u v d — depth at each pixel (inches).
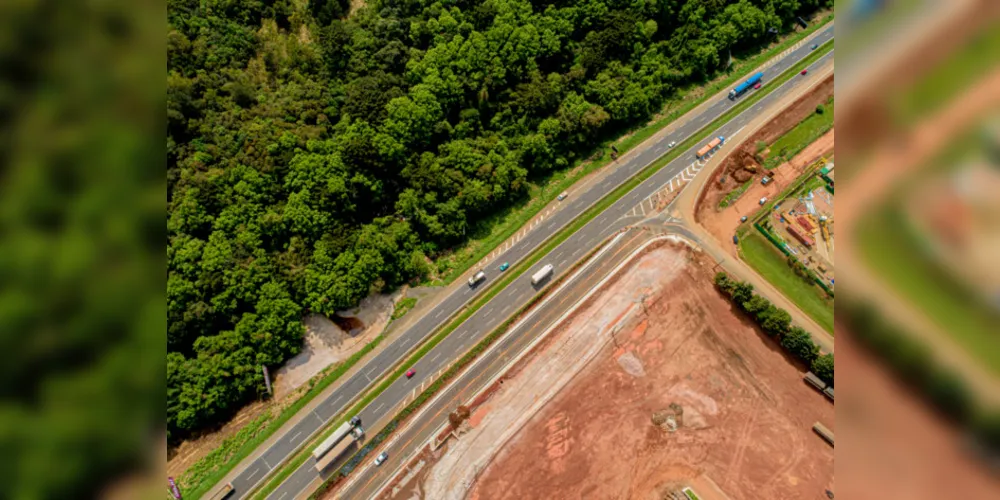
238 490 3592.5
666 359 3878.0
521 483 3511.3
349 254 3927.2
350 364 3978.8
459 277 4313.5
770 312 3885.3
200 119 3946.9
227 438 3713.1
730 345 3919.8
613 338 3978.8
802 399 3700.8
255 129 3971.5
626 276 4237.2
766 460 3506.4
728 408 3686.0
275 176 3954.2
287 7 4562.0
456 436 3683.6
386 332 4104.3
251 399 3841.0
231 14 4392.2
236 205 3823.8
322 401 3868.1
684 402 3713.1
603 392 3779.5
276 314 3757.4
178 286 3577.8
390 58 4429.1
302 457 3683.6
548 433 3656.5
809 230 4384.8
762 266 4288.9
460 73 4471.0
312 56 4350.4
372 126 4210.1
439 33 4534.9
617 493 3437.5
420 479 3575.3
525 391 3814.0
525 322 4104.3
